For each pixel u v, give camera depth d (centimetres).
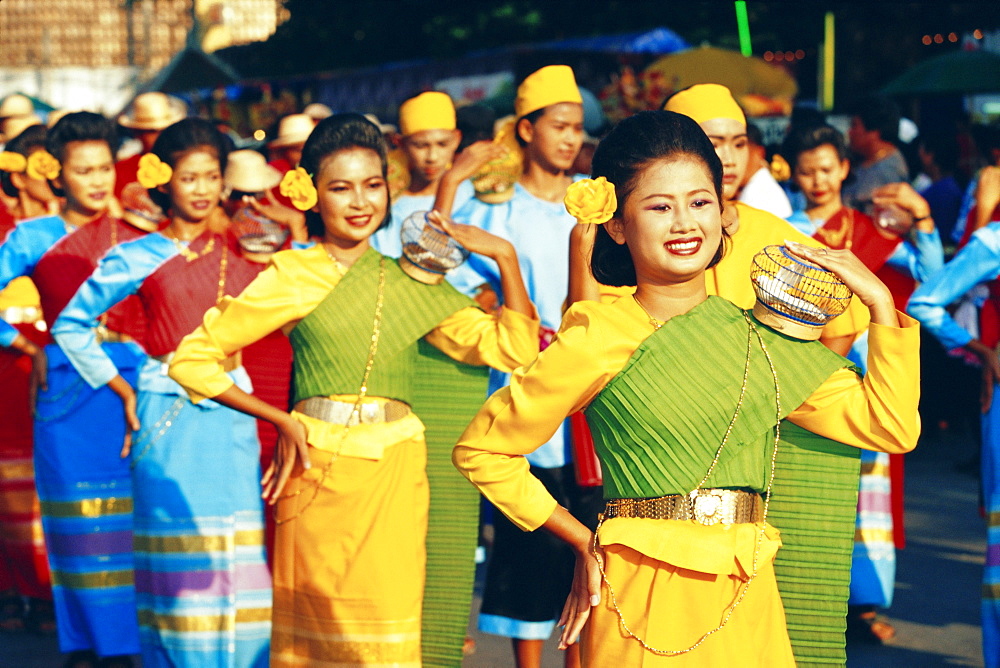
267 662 854
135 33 5291
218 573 827
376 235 1109
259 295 707
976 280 857
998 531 853
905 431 486
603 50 2209
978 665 958
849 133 1329
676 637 485
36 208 1120
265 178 1059
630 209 491
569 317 503
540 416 493
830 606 569
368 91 2591
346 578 702
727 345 490
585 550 498
